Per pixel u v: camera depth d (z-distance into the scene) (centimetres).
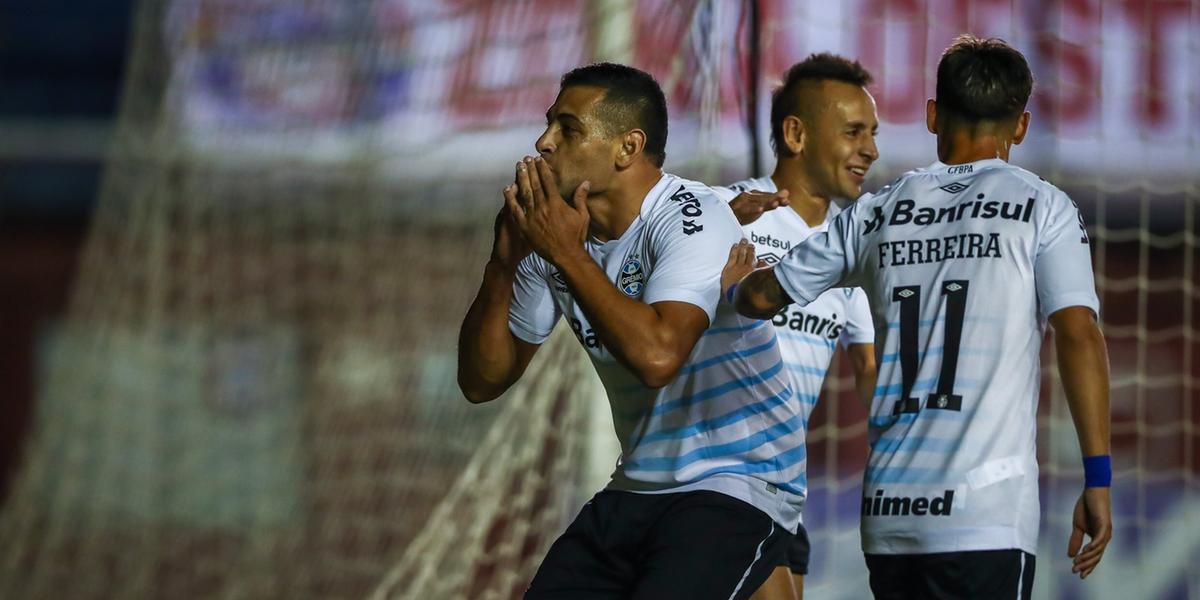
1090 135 2788
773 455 1255
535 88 2720
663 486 1248
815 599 2567
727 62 2217
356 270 3172
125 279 3294
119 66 5194
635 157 1228
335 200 3222
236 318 3297
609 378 1276
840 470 2888
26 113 5091
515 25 2808
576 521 1292
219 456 3241
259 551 3134
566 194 1237
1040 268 1162
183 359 3306
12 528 3231
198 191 3284
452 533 2072
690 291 1159
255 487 3203
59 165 4959
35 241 4781
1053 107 2769
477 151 2906
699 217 1202
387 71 3086
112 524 3238
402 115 3039
